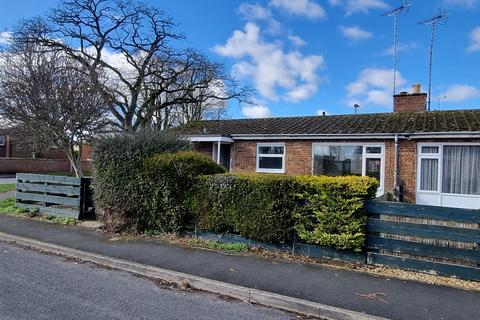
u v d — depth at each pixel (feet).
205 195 25.54
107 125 43.62
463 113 48.60
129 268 20.70
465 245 19.38
